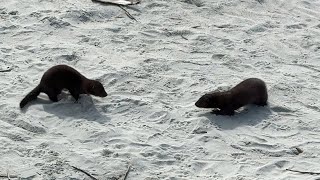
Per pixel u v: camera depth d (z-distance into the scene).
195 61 13.34
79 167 9.08
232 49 14.19
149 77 12.31
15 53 12.77
